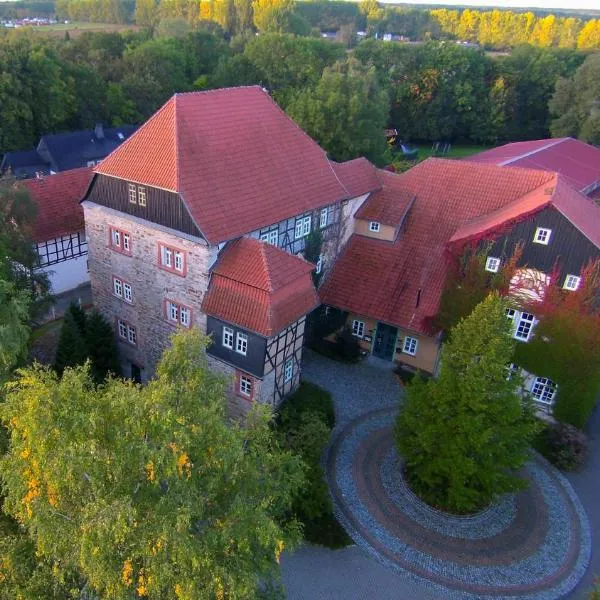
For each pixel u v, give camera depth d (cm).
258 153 3067
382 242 3631
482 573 2320
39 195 3978
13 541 1530
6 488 1509
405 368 3494
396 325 3325
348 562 2322
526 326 3100
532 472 2836
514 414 2289
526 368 3131
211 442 1371
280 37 8112
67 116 7112
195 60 9056
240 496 1423
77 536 1291
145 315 3106
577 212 3044
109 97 7431
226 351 2772
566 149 5409
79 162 6325
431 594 2222
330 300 3525
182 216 2641
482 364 2227
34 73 6400
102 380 3094
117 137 6912
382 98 6575
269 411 1641
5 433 1781
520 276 3022
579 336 2923
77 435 1271
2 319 2067
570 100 8544
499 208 3453
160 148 2752
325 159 3459
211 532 1343
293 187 3134
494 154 5419
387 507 2586
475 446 2286
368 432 2997
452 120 9581
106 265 3175
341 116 6109
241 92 3231
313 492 2423
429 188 3697
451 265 3206
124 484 1288
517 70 9694
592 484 2798
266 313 2575
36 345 3472
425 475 2503
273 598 1691
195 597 1260
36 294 2934
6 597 1434
